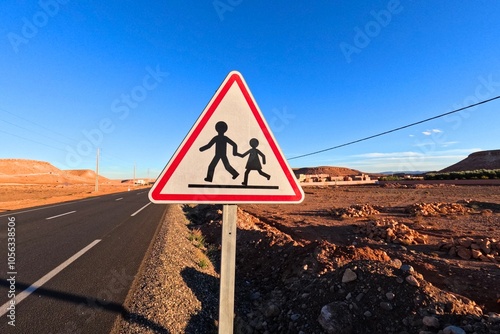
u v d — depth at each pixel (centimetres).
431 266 687
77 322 327
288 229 1277
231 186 183
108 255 623
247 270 662
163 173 175
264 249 709
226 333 174
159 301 372
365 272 380
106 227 1012
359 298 346
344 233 1172
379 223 1138
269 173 191
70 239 801
